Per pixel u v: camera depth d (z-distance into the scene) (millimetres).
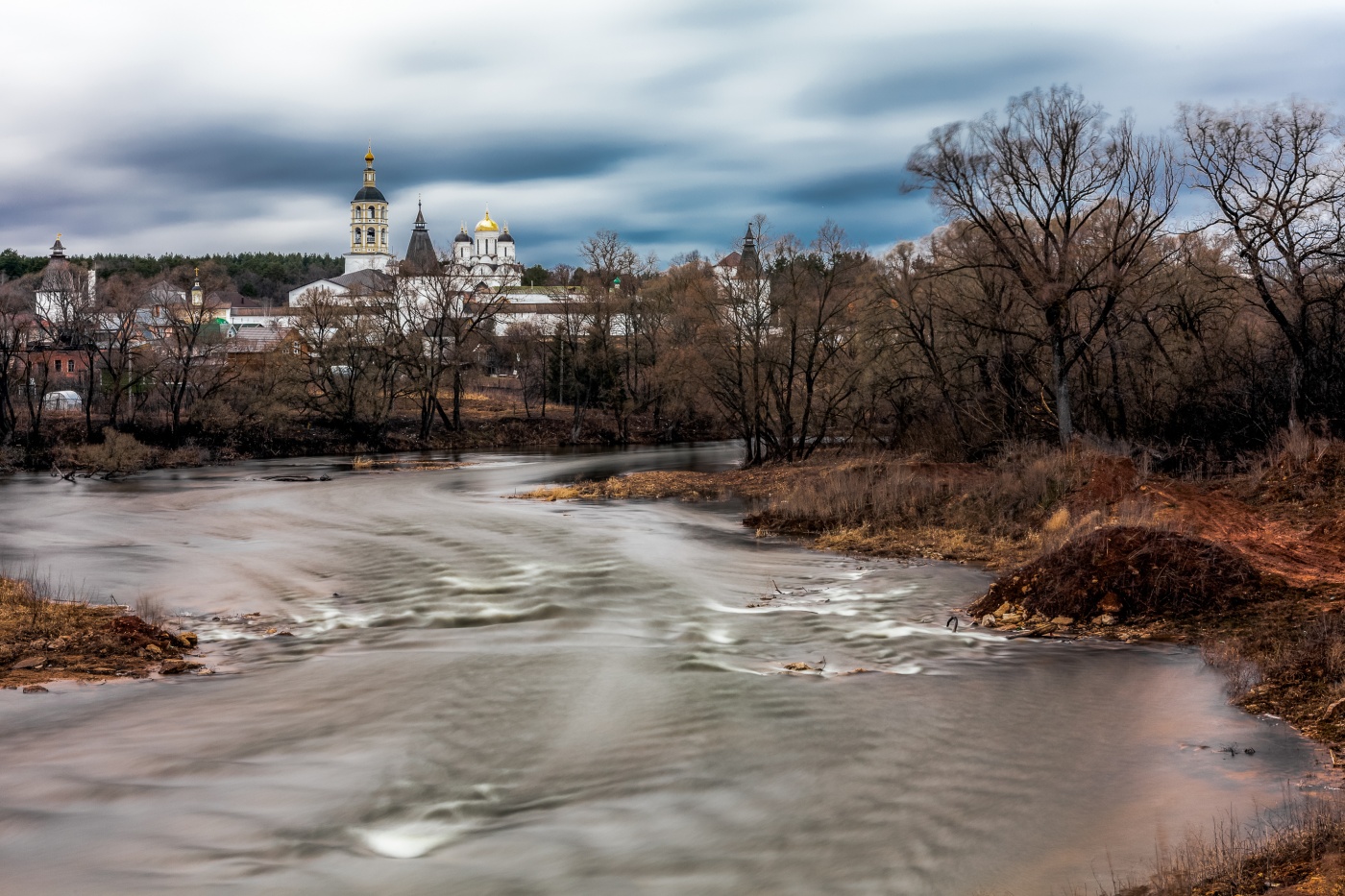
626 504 36125
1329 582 15773
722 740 10945
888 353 43688
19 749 10656
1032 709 11898
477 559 23781
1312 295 31531
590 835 8547
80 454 56938
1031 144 32719
